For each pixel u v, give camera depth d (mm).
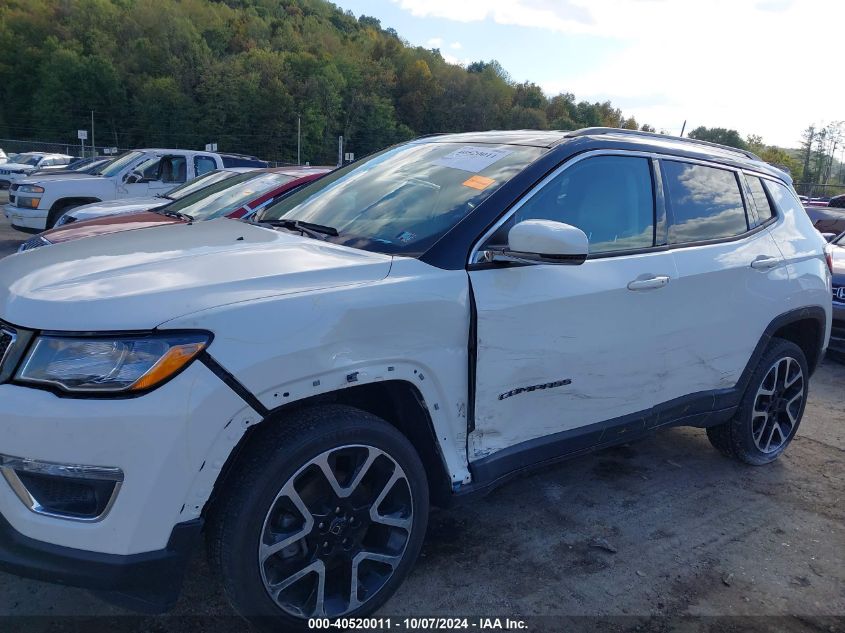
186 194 8789
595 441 3256
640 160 3488
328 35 127812
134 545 2074
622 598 2934
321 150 91188
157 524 2088
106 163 12906
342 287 2439
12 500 2084
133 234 3201
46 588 2814
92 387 2035
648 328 3324
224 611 2715
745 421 4129
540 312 2887
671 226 3553
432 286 2625
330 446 2377
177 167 12305
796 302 4188
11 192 11633
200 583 2887
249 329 2189
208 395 2096
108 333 2078
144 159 12031
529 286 2871
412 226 2959
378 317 2453
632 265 3268
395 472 2574
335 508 2445
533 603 2863
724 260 3713
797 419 4531
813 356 4613
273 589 2324
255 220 3691
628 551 3307
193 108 86188
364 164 3969
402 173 3525
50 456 2027
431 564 3113
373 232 3021
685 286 3475
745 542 3453
